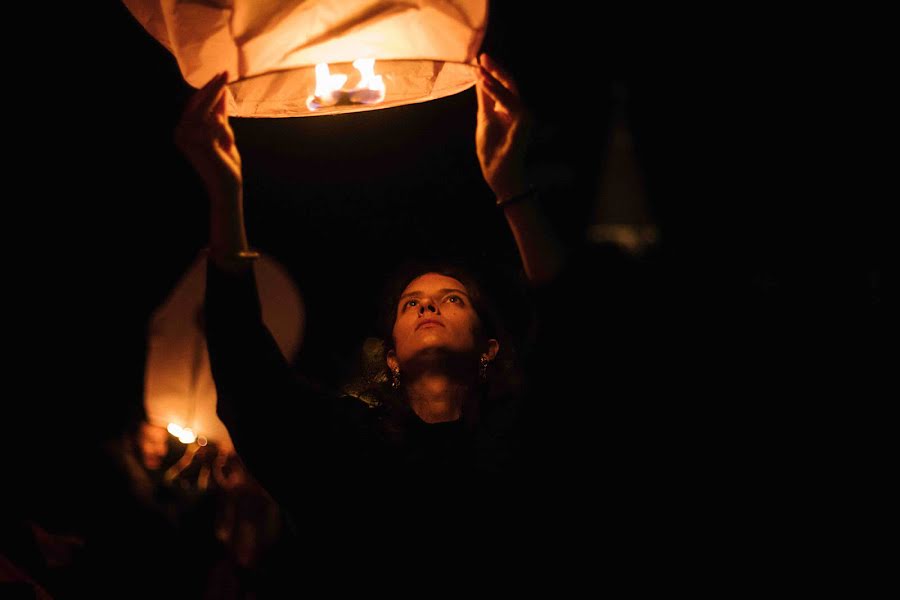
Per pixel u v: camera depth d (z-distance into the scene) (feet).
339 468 5.84
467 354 6.57
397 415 6.54
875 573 6.74
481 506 5.72
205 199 12.20
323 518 5.82
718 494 6.36
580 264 6.08
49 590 7.23
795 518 6.70
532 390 5.89
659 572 5.94
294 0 5.67
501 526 5.67
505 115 6.30
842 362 7.06
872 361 7.07
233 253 5.82
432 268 7.03
